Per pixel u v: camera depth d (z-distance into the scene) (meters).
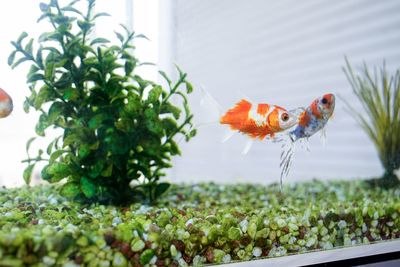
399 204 0.40
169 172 0.54
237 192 0.50
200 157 0.55
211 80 0.51
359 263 0.36
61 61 0.35
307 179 0.63
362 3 0.65
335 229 0.36
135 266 0.29
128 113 0.37
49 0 0.35
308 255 0.34
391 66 0.64
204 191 0.49
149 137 0.38
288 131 0.37
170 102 0.40
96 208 0.35
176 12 0.44
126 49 0.39
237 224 0.33
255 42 0.58
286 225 0.34
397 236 0.39
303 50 0.62
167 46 0.43
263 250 0.33
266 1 0.58
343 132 0.64
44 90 0.36
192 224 0.31
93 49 0.37
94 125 0.36
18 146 0.38
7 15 0.35
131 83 0.39
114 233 0.28
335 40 0.64
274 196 0.48
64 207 0.35
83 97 0.37
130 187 0.40
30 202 0.36
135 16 0.39
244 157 0.58
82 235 0.28
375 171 0.65
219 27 0.52
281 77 0.60
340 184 0.57
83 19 0.37
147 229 0.30
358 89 0.56
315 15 0.62
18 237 0.26
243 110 0.37
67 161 0.37
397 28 0.65
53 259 0.27
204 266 0.31
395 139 0.53
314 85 0.63
